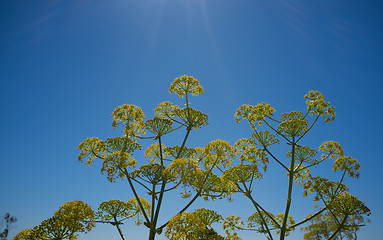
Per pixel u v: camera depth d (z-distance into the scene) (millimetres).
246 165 11844
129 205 11469
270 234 11742
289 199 11703
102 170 9539
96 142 10539
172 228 8852
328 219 14148
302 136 11656
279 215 14047
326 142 12758
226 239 12438
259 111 12180
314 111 11508
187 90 11508
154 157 12391
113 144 10305
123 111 10617
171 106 11742
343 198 11938
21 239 8930
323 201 12266
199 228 8992
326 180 12336
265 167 11516
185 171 9117
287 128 11641
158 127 10898
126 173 10055
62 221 9141
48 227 9016
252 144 12617
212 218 11266
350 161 12047
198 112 11086
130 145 10359
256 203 12086
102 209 11133
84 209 9594
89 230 9469
